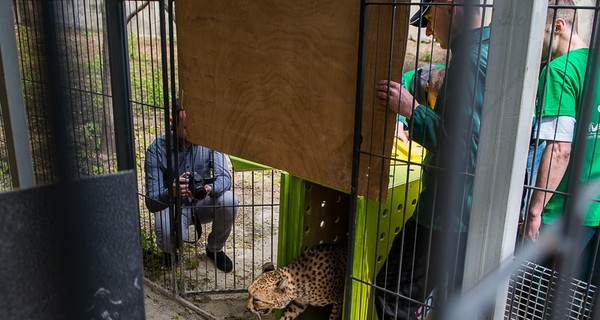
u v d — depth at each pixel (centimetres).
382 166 204
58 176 63
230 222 343
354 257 224
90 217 66
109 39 133
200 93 271
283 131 237
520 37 117
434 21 194
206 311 309
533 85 122
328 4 205
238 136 257
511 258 134
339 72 208
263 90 239
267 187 503
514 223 131
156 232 334
